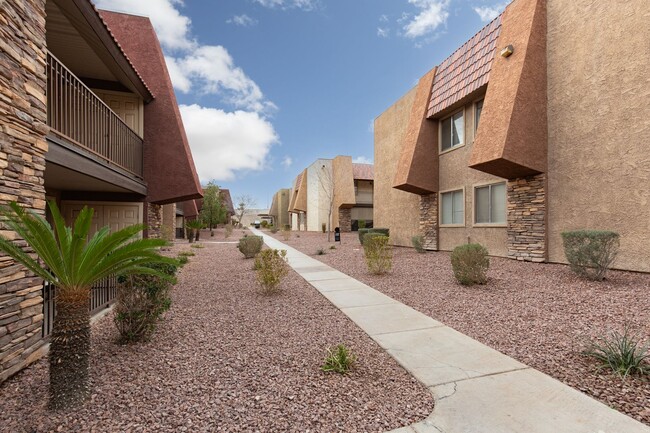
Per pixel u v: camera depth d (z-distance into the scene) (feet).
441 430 7.73
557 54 27.91
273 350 12.86
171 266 14.37
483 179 35.83
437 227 43.88
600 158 24.32
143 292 13.47
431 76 44.34
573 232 22.27
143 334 13.46
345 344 13.52
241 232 125.70
